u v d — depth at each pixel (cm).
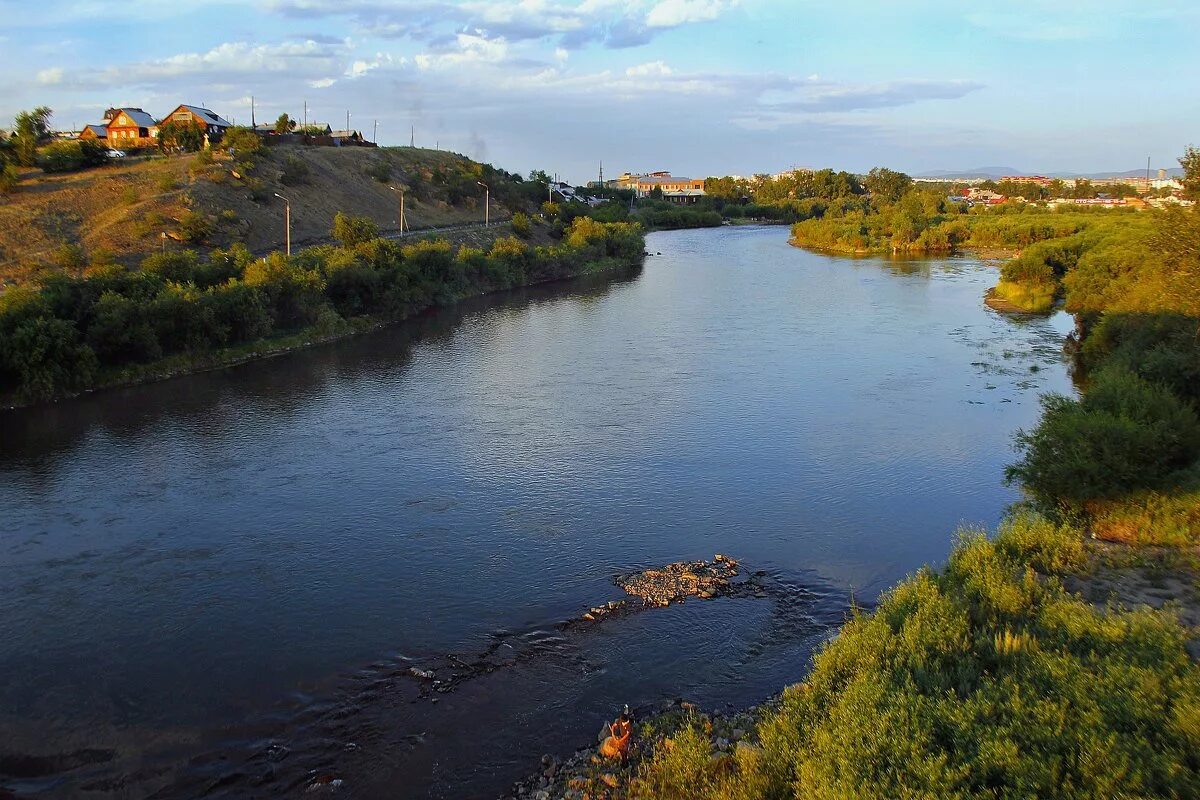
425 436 3095
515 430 3153
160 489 2594
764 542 2166
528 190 11812
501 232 8975
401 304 5753
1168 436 2036
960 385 3688
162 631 1770
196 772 1330
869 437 3003
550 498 2489
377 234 6719
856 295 6569
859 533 2212
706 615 1777
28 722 1469
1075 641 1284
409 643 1706
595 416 3328
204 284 4809
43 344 3622
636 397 3612
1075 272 5441
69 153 6800
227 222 6066
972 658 1245
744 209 16900
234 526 2317
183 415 3409
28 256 4962
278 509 2433
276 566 2072
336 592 1936
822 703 1260
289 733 1423
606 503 2445
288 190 7381
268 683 1575
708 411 3369
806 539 2181
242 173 6994
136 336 4006
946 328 5053
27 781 1319
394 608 1855
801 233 11975
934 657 1266
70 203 5888
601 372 4100
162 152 8294
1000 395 3516
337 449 2961
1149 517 1891
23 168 6788
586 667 1591
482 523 2317
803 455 2827
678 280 7856
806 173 19938
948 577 1641
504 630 1747
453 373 4134
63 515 2395
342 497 2517
